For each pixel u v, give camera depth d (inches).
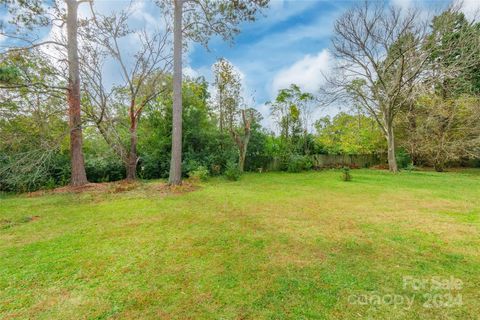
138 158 446.3
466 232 165.5
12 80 325.1
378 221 192.1
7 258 130.7
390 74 572.4
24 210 238.2
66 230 177.2
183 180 429.4
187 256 130.9
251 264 120.9
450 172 563.2
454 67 502.0
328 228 175.5
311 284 102.7
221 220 197.2
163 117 500.4
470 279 106.3
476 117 529.0
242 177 487.5
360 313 85.0
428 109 577.9
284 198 282.7
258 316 83.8
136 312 86.7
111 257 130.9
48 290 100.8
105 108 403.5
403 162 648.4
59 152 405.4
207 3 402.6
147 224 189.0
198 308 88.4
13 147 350.6
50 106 366.0
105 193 322.0
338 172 585.6
